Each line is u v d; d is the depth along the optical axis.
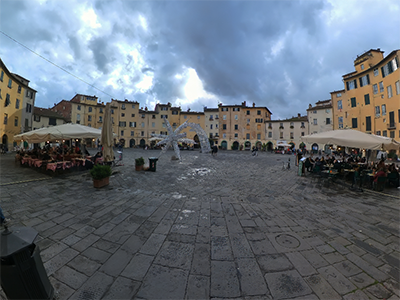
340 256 3.10
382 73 27.03
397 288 2.43
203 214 4.73
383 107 27.08
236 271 2.67
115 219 4.25
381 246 3.44
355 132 8.37
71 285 2.33
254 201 5.94
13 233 1.67
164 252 3.08
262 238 3.61
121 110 53.09
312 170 12.12
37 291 1.73
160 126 55.44
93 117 50.03
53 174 8.89
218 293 2.27
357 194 7.08
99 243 3.27
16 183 7.10
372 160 11.81
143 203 5.40
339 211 5.21
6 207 4.75
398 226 4.30
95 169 6.87
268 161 20.55
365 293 2.34
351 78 32.84
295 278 2.56
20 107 29.08
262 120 54.06
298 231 3.94
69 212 4.58
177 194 6.50
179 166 14.37
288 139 50.06
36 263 1.74
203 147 23.52
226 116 55.41
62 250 3.03
